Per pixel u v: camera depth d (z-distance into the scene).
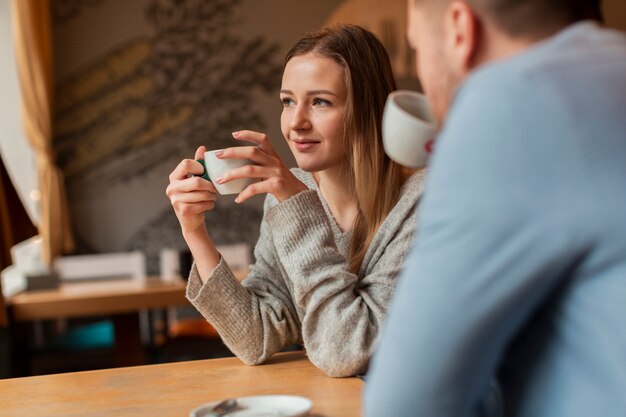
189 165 1.48
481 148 0.72
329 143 1.54
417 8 0.85
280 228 1.43
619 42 0.76
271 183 1.42
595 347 0.74
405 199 1.53
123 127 5.70
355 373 1.39
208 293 1.50
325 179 1.63
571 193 0.70
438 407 0.76
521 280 0.72
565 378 0.76
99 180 5.67
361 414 1.16
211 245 1.54
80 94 5.64
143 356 4.12
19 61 5.17
